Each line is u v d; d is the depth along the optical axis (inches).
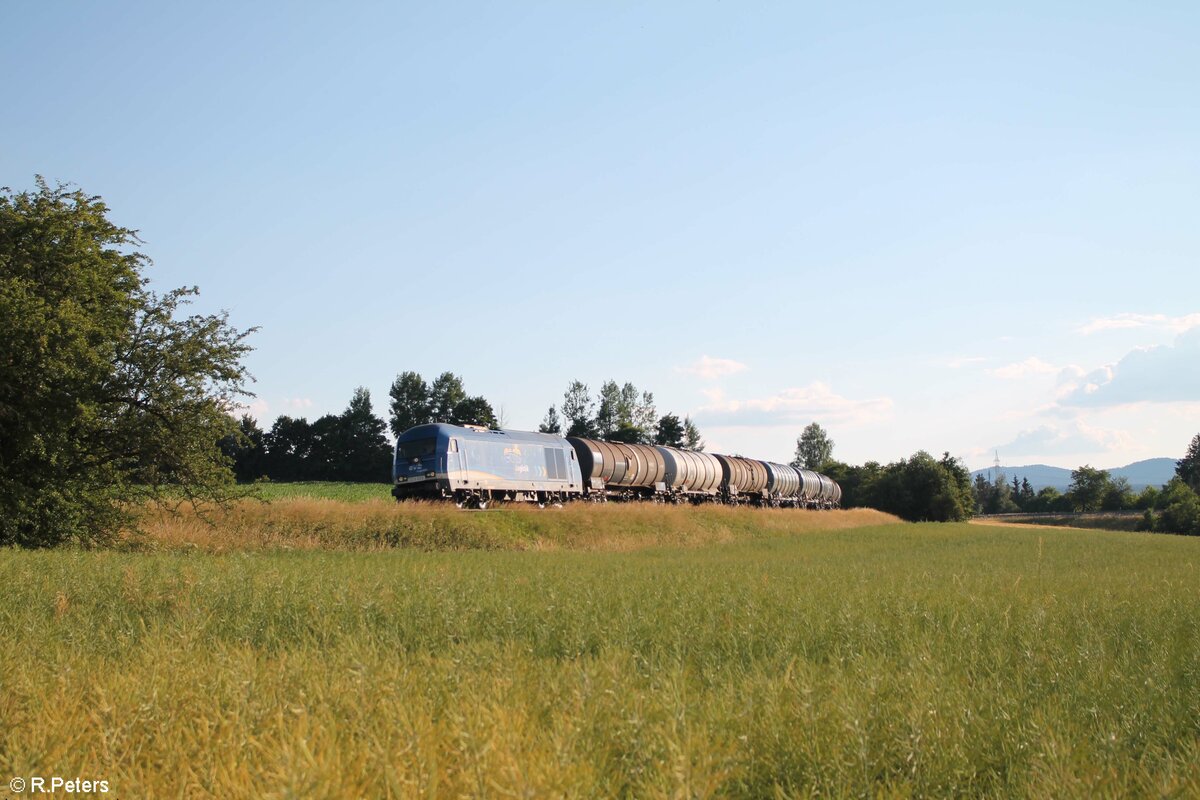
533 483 1754.4
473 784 181.5
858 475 5017.2
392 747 207.9
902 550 1496.1
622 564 889.5
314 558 847.1
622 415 4889.3
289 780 171.8
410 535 1291.8
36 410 1011.3
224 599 503.2
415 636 425.7
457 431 1614.2
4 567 594.2
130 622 447.8
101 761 225.1
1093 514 5211.6
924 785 220.7
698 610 498.3
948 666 347.6
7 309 976.9
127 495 1116.5
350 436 3934.5
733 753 216.5
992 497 6555.1
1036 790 213.6
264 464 3875.5
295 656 324.2
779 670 341.7
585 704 250.4
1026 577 835.4
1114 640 439.5
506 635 429.4
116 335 1071.0
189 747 229.3
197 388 1114.1
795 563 1040.8
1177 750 262.1
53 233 1066.7
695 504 2176.4
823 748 232.2
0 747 240.8
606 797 194.7
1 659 331.3
